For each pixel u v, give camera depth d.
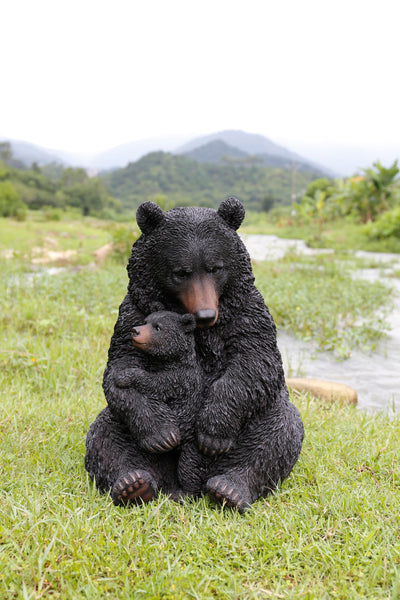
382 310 9.31
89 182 90.31
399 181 29.39
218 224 2.76
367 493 2.96
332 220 33.03
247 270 2.86
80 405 4.30
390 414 4.96
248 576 2.28
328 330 7.40
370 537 2.50
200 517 2.67
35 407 4.21
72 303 7.77
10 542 2.38
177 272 2.68
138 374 2.77
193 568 2.30
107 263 12.55
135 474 2.73
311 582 2.26
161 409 2.78
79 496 2.80
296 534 2.53
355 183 30.31
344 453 3.52
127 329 2.87
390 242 22.05
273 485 2.97
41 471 3.13
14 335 6.27
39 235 22.95
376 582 2.27
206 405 2.78
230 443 2.79
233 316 2.86
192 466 2.88
